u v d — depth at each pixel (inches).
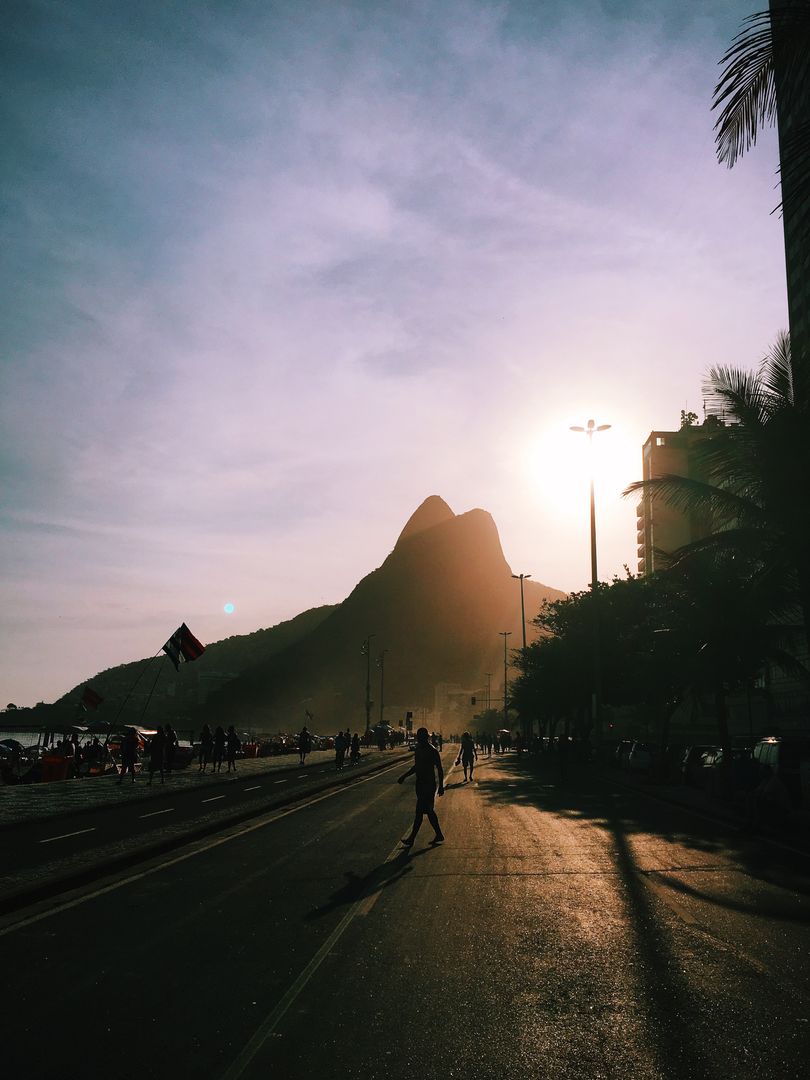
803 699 1920.5
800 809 828.6
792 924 356.5
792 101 414.9
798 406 820.6
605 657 2153.1
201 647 1659.7
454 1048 216.7
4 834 724.0
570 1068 203.5
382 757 2498.8
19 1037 227.0
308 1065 206.2
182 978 281.4
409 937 336.5
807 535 814.5
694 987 266.8
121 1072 202.7
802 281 2114.9
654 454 3860.7
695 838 664.4
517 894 427.2
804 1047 215.8
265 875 492.7
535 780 1471.5
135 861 551.2
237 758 2415.1
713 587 1052.5
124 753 1365.7
